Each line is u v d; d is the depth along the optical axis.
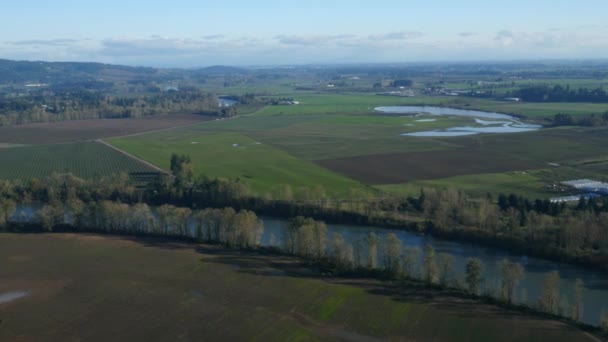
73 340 101.69
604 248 139.88
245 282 126.25
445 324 105.94
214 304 115.25
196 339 101.44
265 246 150.50
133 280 128.12
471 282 119.31
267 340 100.88
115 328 105.88
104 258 142.50
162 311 112.50
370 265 133.88
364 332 103.50
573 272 133.12
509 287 115.12
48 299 118.62
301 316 109.75
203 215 157.50
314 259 139.50
